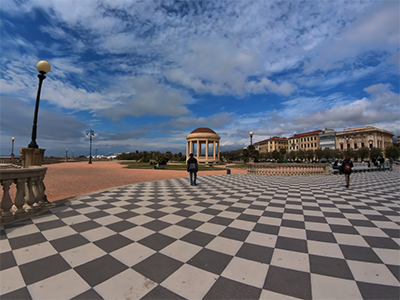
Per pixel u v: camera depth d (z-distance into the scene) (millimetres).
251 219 4312
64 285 2086
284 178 12891
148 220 4242
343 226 3873
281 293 1970
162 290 2018
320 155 62844
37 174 4754
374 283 2125
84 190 8477
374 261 2580
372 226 3871
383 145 75062
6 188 4004
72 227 3791
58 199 6742
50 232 3533
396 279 2195
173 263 2527
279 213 4770
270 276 2250
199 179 12875
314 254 2764
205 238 3307
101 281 2160
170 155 39688
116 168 25594
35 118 5988
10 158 30844
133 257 2676
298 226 3873
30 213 4527
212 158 39062
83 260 2592
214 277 2236
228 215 4605
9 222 3998
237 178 13172
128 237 3344
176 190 8242
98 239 3258
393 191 7824
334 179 12133
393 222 4105
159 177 14570
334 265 2480
